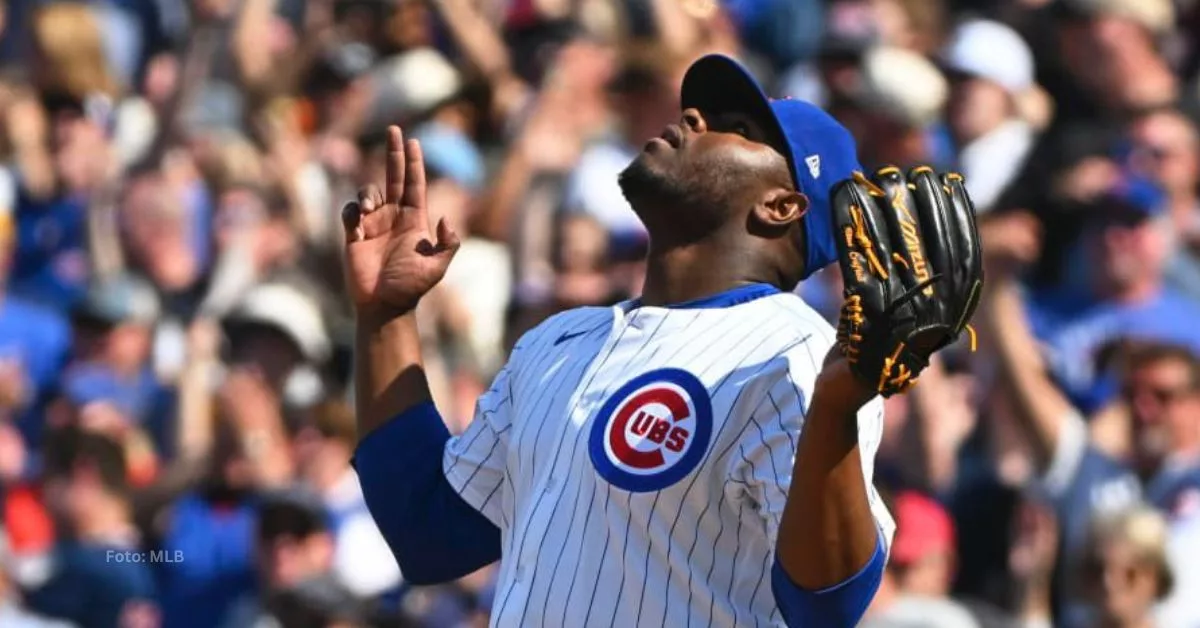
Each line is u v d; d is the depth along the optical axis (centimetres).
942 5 3006
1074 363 2362
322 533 2214
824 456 950
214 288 2775
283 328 2433
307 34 2994
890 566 2041
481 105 2841
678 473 1002
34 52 3128
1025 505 2172
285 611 2180
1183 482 2133
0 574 2294
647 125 2627
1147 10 2745
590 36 2817
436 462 1162
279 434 2386
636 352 1048
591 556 1010
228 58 3000
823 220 1096
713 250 1080
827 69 2706
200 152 2888
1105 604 2025
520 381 1105
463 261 2516
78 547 2316
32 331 2770
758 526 1009
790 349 1020
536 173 2617
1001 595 2155
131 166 2941
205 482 2381
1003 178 2572
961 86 2656
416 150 1198
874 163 2520
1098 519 2050
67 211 2977
